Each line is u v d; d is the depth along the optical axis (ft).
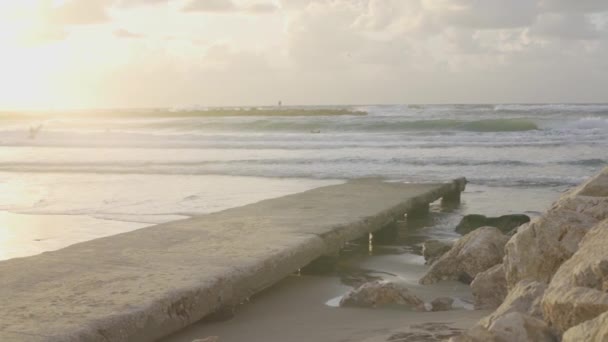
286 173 74.23
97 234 39.99
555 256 19.20
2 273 21.25
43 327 15.87
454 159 85.56
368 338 18.44
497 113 188.44
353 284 27.50
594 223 19.77
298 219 33.24
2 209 50.55
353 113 222.89
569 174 71.46
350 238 31.42
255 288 22.62
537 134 124.98
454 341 13.15
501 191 60.75
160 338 18.63
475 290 23.56
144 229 29.94
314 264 29.84
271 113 232.32
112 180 69.10
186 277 20.58
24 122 254.27
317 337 19.25
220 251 24.81
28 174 75.82
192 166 81.71
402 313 22.12
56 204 52.54
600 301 12.60
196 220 32.81
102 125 187.73
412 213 48.08
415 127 145.07
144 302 17.89
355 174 73.10
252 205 39.11
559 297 13.70
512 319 13.69
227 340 19.45
